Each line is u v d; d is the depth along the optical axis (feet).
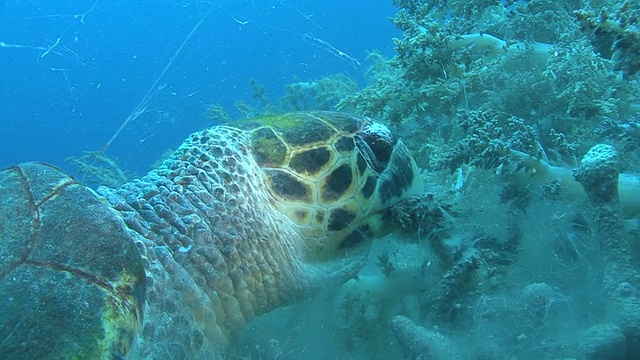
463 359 0.82
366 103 1.53
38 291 0.61
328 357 0.99
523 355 0.79
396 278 1.08
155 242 0.90
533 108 1.26
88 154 2.20
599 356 0.71
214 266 0.93
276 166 1.08
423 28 1.51
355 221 1.11
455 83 1.36
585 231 0.94
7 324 0.58
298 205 1.07
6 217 0.71
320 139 1.12
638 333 0.72
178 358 0.81
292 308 1.05
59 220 0.70
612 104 1.12
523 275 0.95
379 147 1.19
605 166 0.87
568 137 1.19
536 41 1.42
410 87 1.47
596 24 0.91
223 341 0.95
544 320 0.81
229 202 0.98
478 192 1.12
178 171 1.02
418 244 1.12
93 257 0.67
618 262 0.83
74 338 0.58
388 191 1.16
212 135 1.09
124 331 0.63
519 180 1.05
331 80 2.53
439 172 1.39
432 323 0.94
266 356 0.97
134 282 0.69
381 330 1.00
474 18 1.64
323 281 1.07
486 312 0.85
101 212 0.73
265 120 1.19
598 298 0.83
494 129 1.09
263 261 0.98
